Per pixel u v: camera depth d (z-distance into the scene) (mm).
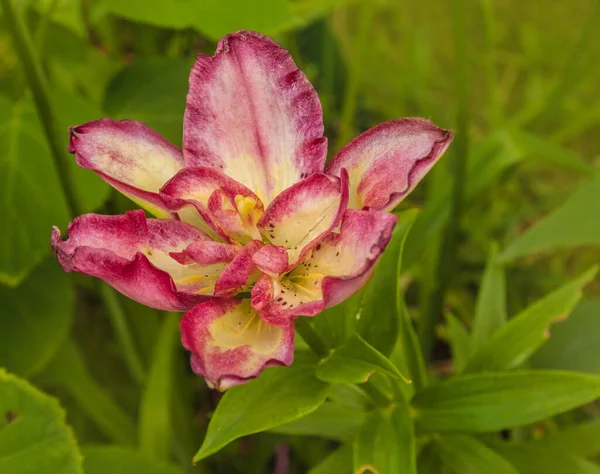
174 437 770
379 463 579
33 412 658
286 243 540
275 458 835
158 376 712
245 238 543
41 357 725
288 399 556
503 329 624
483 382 592
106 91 721
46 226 675
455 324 712
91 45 804
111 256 505
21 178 678
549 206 946
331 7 873
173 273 542
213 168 556
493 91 920
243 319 529
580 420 780
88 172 684
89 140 542
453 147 793
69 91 705
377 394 591
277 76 549
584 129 1045
